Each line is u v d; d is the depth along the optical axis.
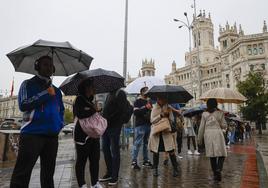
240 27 86.12
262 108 47.19
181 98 8.27
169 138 7.48
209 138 7.07
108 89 6.85
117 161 6.57
